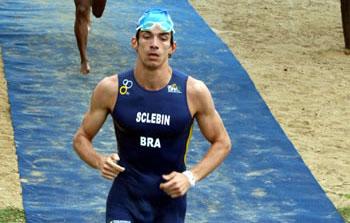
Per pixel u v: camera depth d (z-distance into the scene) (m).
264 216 14.68
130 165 10.26
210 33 27.34
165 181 10.24
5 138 17.61
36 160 16.53
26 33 25.30
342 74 24.48
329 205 15.18
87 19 21.97
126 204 10.25
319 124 20.05
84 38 21.98
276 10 32.53
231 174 16.50
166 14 10.09
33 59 23.11
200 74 22.98
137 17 28.38
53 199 14.83
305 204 15.22
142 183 10.23
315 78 23.86
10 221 13.70
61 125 18.64
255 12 31.91
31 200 14.67
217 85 22.17
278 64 25.06
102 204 14.79
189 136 10.31
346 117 20.69
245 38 27.97
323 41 28.39
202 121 10.30
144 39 9.98
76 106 19.92
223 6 32.44
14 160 16.47
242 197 15.45
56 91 20.78
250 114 20.12
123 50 24.62
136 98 10.09
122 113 10.11
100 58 23.67
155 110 10.06
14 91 20.52
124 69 22.98
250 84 22.36
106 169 9.84
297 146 18.42
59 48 24.22
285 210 14.97
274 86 22.80
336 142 18.91
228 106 20.62
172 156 10.20
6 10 27.78
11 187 15.15
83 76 22.00
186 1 31.16
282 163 17.17
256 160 17.30
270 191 15.76
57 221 13.90
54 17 27.47
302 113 20.77
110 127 18.70
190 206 14.94
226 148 10.32
